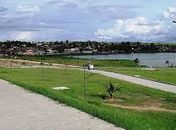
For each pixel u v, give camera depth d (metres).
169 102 37.03
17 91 30.81
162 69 105.94
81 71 93.38
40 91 29.58
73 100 23.98
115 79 66.31
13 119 17.83
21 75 73.94
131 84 55.25
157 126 17.77
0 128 15.79
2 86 35.88
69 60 171.50
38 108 21.17
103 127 15.63
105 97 39.72
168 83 57.84
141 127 15.44
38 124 16.53
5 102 23.86
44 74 78.94
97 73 85.44
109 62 163.62
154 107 33.47
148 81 61.88
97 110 19.61
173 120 24.30
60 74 79.81
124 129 15.21
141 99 38.94
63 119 17.64
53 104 22.73
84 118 17.81
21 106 22.02
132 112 27.78
